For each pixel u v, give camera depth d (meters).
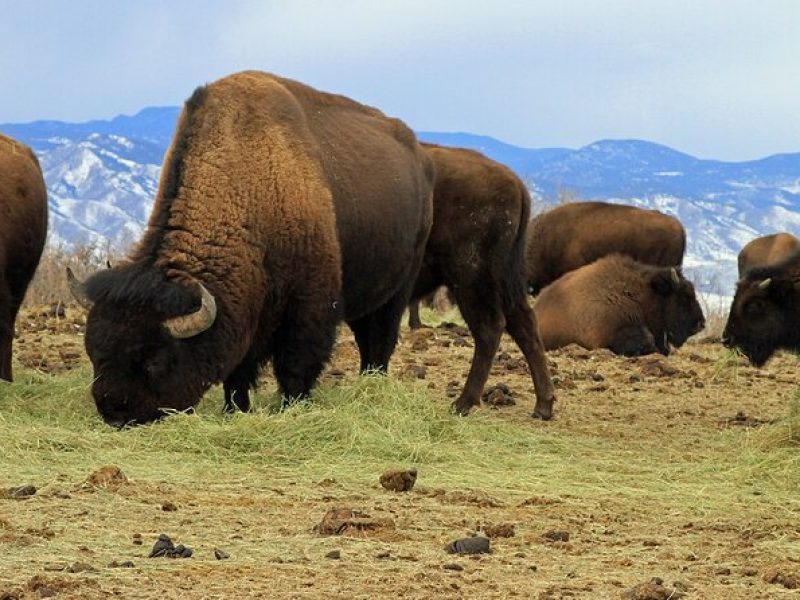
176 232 37.31
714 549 25.23
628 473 34.28
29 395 40.41
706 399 49.62
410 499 29.34
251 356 39.19
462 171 45.94
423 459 34.47
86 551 22.86
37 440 33.09
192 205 37.59
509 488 31.61
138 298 36.00
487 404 46.50
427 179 45.50
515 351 64.19
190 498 28.16
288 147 39.28
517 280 45.56
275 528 25.47
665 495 31.30
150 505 27.16
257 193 38.25
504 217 45.41
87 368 45.31
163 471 31.33
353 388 39.91
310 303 39.19
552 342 67.12
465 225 45.50
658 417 45.06
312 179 39.34
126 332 35.81
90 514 25.94
